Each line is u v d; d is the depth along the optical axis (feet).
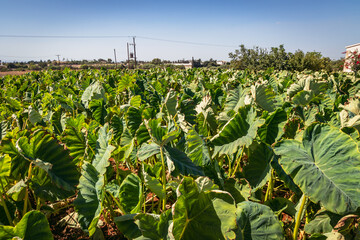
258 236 5.01
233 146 7.19
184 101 13.32
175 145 8.59
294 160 5.48
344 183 4.83
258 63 86.63
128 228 5.69
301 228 7.71
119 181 8.45
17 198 6.76
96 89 17.22
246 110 7.67
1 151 6.45
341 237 5.35
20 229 4.16
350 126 7.21
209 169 7.44
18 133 7.26
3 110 17.60
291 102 13.79
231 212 4.17
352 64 54.60
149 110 10.91
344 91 20.68
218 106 16.63
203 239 4.17
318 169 5.24
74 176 6.58
